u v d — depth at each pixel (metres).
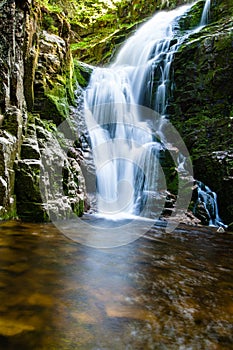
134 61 13.05
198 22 13.26
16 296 2.29
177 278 3.04
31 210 5.27
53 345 1.67
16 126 5.52
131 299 2.41
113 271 3.09
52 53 7.86
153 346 1.73
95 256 3.58
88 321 1.98
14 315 1.99
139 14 17.00
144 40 13.54
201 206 7.59
